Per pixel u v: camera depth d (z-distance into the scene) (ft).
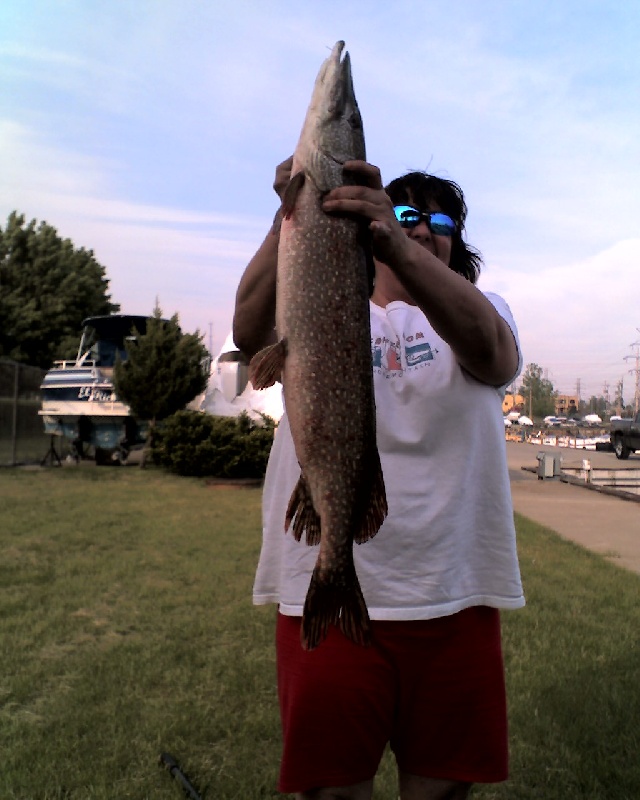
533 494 41.32
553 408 331.98
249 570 19.90
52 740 10.18
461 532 6.34
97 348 60.95
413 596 6.07
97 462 52.80
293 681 6.10
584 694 11.73
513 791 9.29
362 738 6.00
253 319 6.54
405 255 5.16
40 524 26.55
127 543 23.43
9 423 53.31
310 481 5.71
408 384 6.39
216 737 10.52
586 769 9.66
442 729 6.17
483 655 6.30
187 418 45.52
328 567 5.62
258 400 60.29
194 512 30.07
